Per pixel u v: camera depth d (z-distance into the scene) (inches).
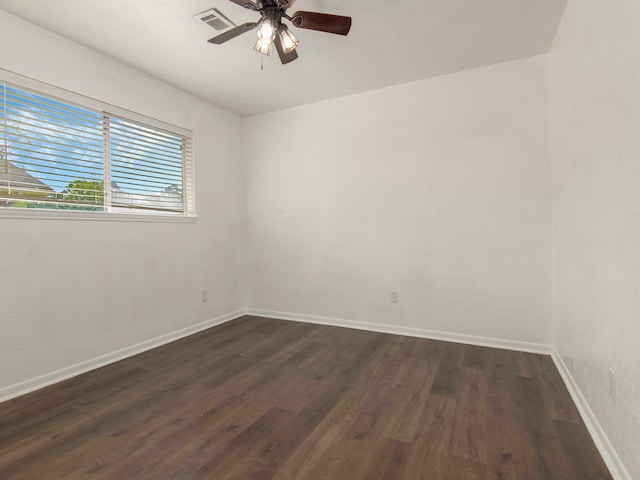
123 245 113.3
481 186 122.0
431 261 130.5
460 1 85.0
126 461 61.6
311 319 154.8
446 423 73.2
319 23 76.6
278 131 159.6
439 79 127.1
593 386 69.7
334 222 148.6
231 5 84.9
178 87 133.2
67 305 97.9
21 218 88.4
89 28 93.5
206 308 146.6
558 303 104.9
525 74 115.0
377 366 104.7
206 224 146.8
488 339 121.9
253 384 92.8
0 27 84.4
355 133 142.9
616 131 58.2
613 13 59.3
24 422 74.3
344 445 65.9
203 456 62.9
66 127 98.5
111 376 98.3
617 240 57.9
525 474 57.7
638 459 49.8
